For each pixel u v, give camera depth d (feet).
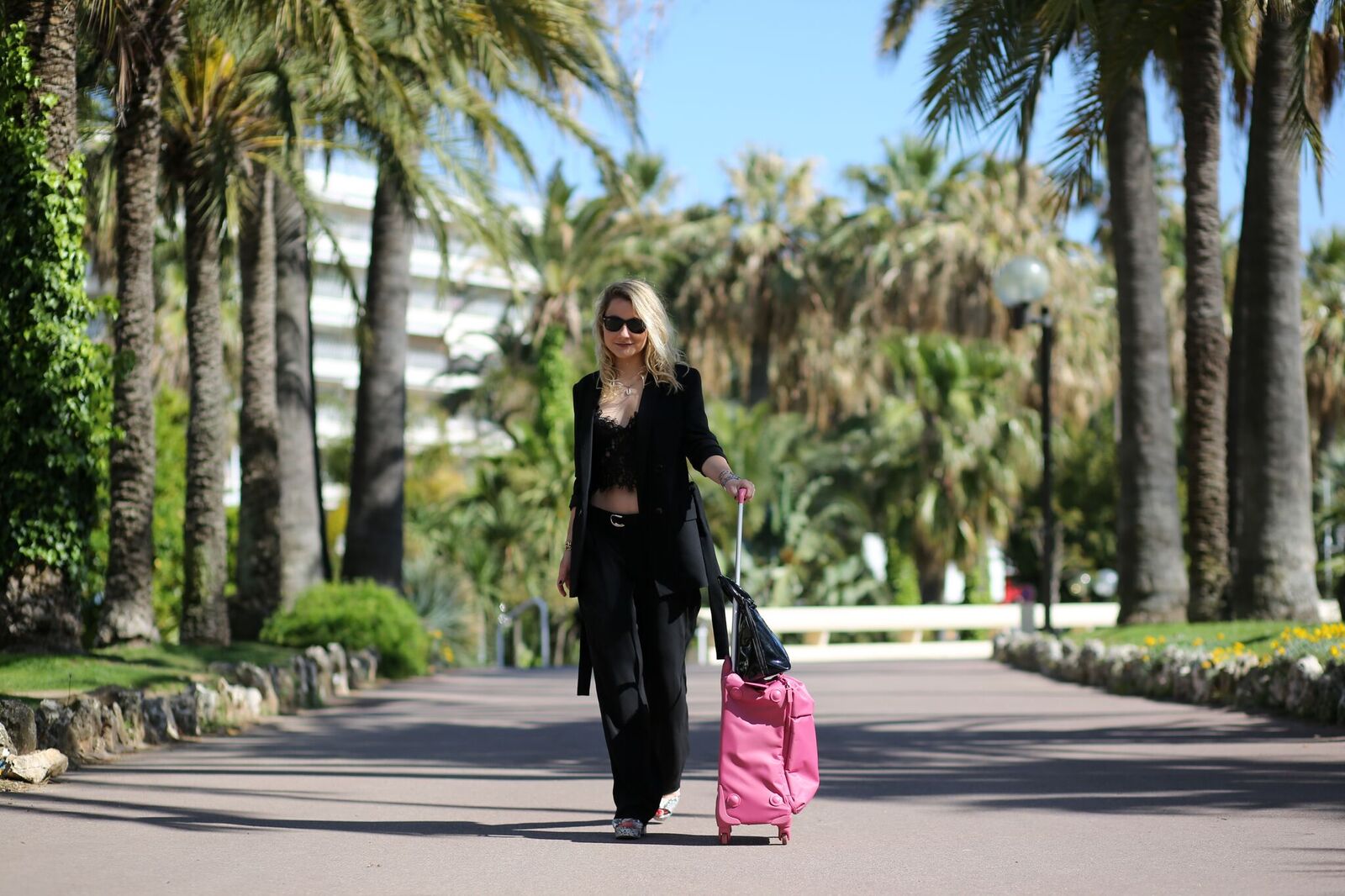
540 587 171.63
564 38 64.08
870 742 43.50
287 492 89.25
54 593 50.80
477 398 234.99
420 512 187.83
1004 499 184.65
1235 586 66.18
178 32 60.03
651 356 26.08
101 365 51.39
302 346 90.33
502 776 35.81
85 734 37.40
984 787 32.58
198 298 69.21
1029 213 197.98
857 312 206.90
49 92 51.75
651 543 25.77
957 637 174.60
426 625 112.06
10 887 20.58
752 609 25.54
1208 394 73.72
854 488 200.85
